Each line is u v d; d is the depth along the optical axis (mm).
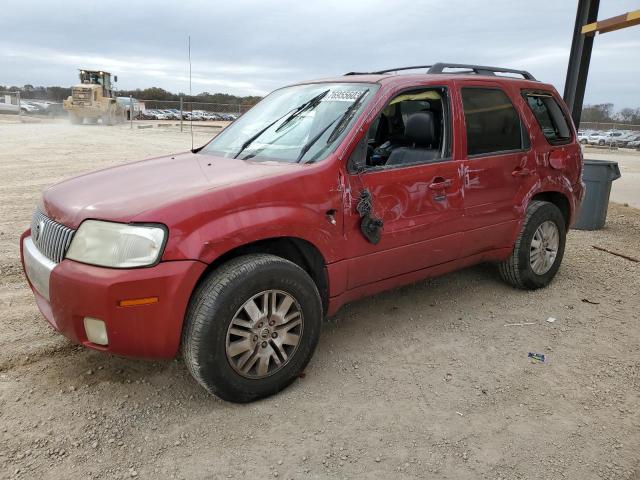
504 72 4887
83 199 3090
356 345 3881
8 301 4500
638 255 6480
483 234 4340
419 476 2594
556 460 2734
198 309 2850
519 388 3383
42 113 48000
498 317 4438
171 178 3340
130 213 2779
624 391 3393
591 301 4863
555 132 5043
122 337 2742
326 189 3299
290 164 3451
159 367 3492
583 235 7492
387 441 2836
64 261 2846
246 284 2918
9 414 2955
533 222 4723
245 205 2986
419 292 4922
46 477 2518
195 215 2826
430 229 3896
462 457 2732
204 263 2822
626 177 16406
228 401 3074
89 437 2801
